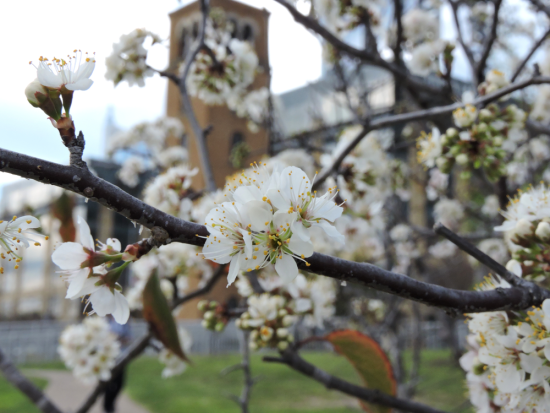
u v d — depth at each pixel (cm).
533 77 211
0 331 1616
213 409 880
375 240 578
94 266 123
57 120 118
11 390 973
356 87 482
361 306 616
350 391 205
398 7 364
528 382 135
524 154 520
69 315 1816
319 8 379
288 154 437
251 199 119
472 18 525
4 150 106
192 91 363
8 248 122
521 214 168
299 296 256
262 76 414
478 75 343
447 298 129
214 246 117
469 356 181
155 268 210
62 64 125
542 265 160
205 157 285
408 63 380
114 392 766
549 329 128
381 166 330
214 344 1688
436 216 732
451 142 230
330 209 121
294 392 1020
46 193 534
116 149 789
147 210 116
